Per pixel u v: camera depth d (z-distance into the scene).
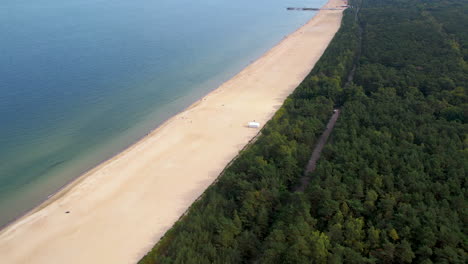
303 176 71.38
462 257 44.09
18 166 85.06
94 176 79.19
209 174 78.38
